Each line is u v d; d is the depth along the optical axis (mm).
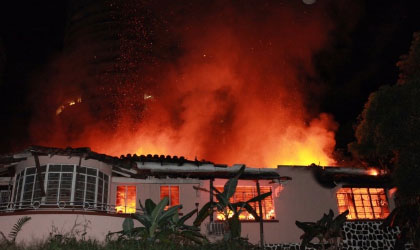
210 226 14914
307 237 14391
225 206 12562
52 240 10219
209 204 12508
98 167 14359
